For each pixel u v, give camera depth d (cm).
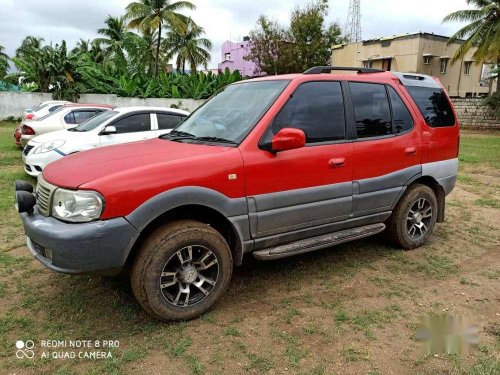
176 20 3316
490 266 450
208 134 384
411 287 397
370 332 321
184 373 275
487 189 837
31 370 279
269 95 388
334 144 399
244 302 366
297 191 374
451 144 512
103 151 371
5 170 934
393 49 3397
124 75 2836
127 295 374
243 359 289
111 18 3503
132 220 301
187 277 329
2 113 2608
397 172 452
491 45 2534
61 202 304
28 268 429
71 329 324
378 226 448
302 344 306
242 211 346
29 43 4116
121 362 285
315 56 3809
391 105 455
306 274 423
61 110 1085
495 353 296
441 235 548
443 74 3466
